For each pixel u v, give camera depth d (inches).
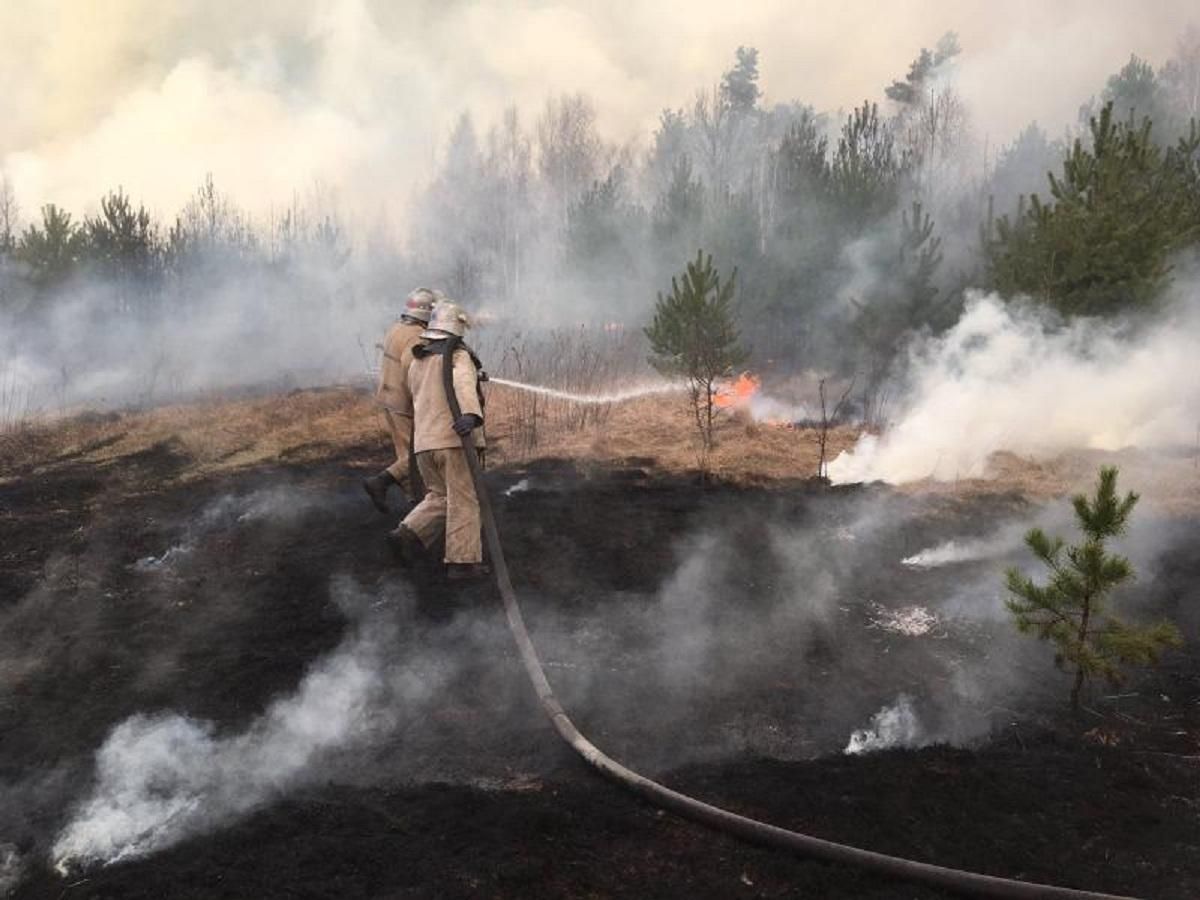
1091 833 121.0
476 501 213.3
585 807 127.3
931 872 110.0
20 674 172.4
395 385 246.5
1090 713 154.6
